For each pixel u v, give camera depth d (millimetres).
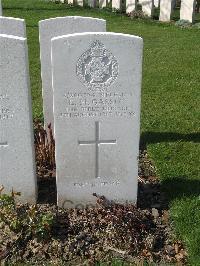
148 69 3148
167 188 1783
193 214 1624
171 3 4523
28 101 1499
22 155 1591
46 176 1872
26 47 1448
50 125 1874
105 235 1519
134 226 1523
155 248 1498
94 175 1625
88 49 1416
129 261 1444
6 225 1533
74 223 1566
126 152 1584
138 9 5020
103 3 5133
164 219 1617
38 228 1486
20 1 5527
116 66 1441
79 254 1473
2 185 1646
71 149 1570
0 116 1517
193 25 4398
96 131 1545
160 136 2221
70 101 1488
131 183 1642
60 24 1804
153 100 2633
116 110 1511
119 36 1399
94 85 1467
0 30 1849
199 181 1829
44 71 1880
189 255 1454
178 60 3340
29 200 1690
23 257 1457
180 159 2006
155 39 3906
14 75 1450
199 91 2756
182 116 2430
